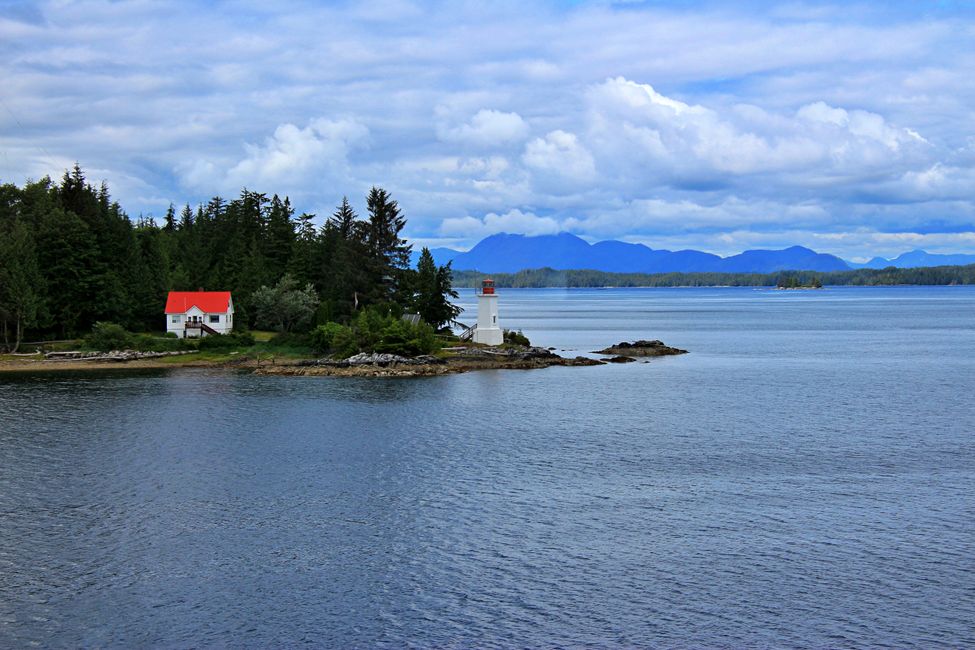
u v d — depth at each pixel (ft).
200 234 599.16
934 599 131.64
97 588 136.05
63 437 236.63
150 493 183.62
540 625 124.77
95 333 424.46
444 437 239.91
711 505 175.94
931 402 303.48
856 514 169.68
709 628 123.75
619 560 147.02
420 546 153.38
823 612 127.95
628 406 293.84
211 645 119.44
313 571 142.72
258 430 248.32
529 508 174.19
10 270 418.51
